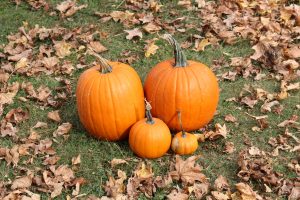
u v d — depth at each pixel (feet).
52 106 11.32
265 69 11.98
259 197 9.39
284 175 9.80
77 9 13.93
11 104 11.39
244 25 13.08
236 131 10.64
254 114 10.98
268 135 10.56
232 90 11.55
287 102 11.22
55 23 13.66
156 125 9.82
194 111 9.95
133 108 9.96
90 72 10.03
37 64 12.29
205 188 9.55
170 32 13.14
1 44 13.05
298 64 11.95
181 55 9.92
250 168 9.82
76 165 10.12
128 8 13.97
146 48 12.64
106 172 9.98
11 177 9.99
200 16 13.55
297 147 10.21
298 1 13.78
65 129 10.69
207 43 12.61
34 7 14.14
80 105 10.04
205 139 10.42
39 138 10.64
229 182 9.74
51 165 10.07
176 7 13.88
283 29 12.94
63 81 11.93
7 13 14.05
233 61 12.14
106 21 13.57
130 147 10.05
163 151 9.92
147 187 9.59
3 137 10.69
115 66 10.09
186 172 9.73
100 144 10.39
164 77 9.93
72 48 12.81
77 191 9.64
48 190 9.67
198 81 9.88
